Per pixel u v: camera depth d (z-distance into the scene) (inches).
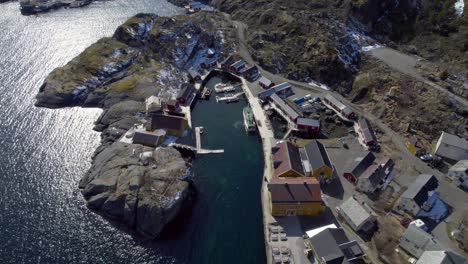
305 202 3120.1
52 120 4510.3
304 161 3656.5
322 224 3137.3
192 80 5187.0
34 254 2984.7
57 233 3159.5
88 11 7687.0
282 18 5900.6
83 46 6264.8
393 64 4933.6
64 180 3686.0
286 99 4699.8
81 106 4776.1
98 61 5324.8
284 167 3479.3
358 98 4699.8
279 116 4473.4
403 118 4222.4
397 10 5841.5
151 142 3966.5
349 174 3538.4
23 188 3587.6
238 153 4040.4
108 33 6727.4
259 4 6624.0
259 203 3457.2
